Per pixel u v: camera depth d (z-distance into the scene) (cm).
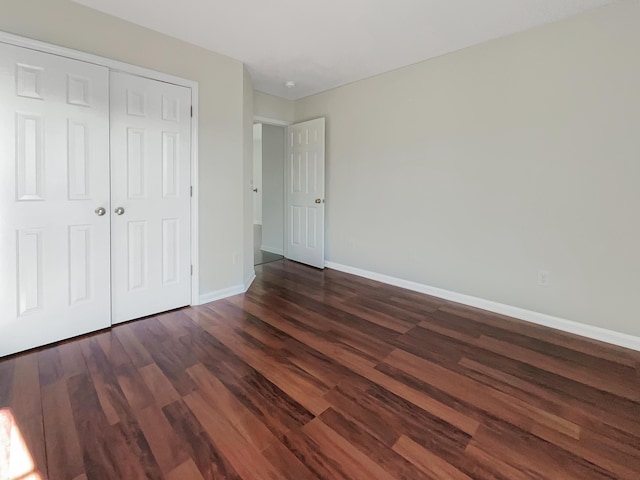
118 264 245
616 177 224
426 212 329
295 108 460
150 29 246
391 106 348
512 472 122
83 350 209
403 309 293
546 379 186
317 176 423
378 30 253
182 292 284
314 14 229
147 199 255
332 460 127
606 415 156
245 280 342
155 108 254
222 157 302
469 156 294
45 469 121
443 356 211
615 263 229
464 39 270
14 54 190
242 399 163
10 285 198
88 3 213
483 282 295
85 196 223
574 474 122
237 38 264
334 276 398
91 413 151
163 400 162
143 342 222
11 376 179
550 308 259
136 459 126
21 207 198
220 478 118
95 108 223
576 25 232
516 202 270
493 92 275
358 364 199
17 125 194
